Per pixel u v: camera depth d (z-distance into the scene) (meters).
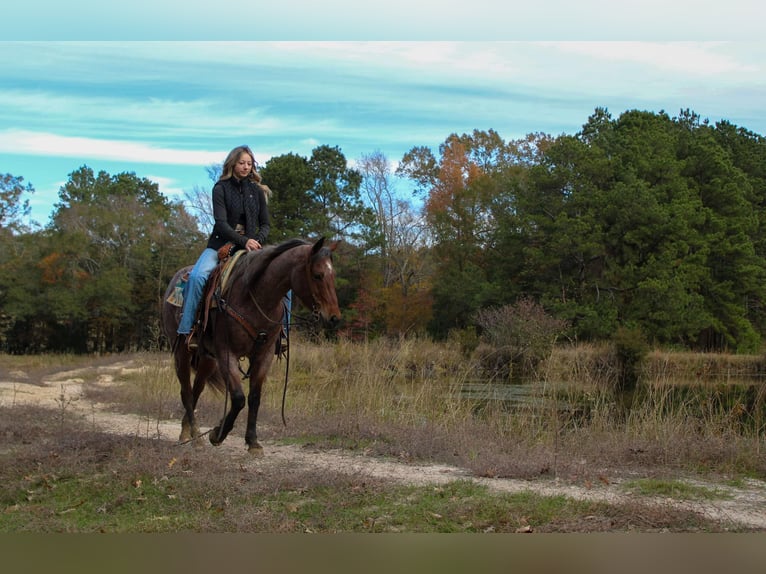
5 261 54.59
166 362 17.44
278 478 6.82
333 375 15.04
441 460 8.48
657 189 46.81
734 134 61.28
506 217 51.34
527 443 9.28
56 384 19.58
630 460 8.38
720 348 44.84
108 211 55.28
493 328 26.11
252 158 8.45
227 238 8.23
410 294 54.06
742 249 46.19
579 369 15.41
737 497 6.79
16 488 6.89
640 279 42.31
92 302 52.59
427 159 66.12
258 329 7.84
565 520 5.79
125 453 7.95
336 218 54.31
